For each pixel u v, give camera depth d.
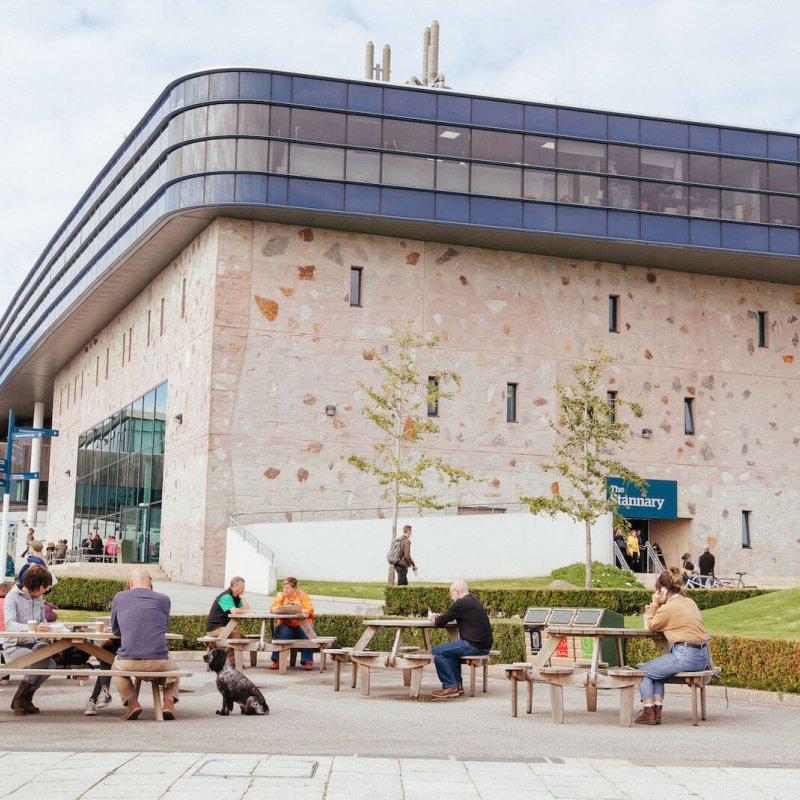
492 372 41.06
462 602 15.34
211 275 38.75
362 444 39.22
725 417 44.03
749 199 42.28
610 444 42.09
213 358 38.03
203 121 38.06
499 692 16.00
